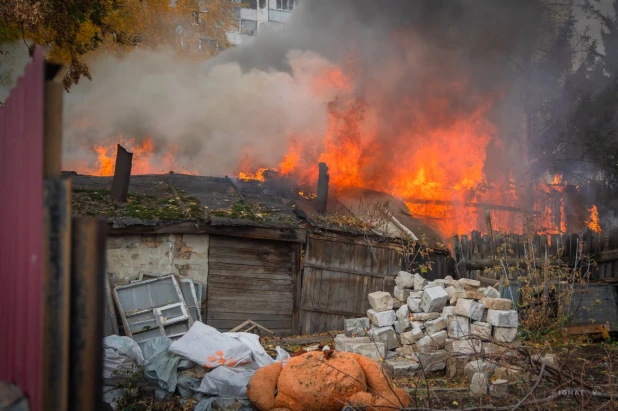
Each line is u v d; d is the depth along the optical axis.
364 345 8.79
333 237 12.21
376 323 9.36
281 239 11.59
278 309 11.70
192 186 13.73
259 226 11.41
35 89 2.33
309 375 6.64
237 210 11.91
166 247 10.99
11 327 2.72
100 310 2.44
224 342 8.16
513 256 12.47
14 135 2.73
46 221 2.22
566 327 10.97
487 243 12.70
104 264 2.46
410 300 9.43
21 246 2.53
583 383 4.89
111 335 9.11
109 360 7.74
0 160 3.10
